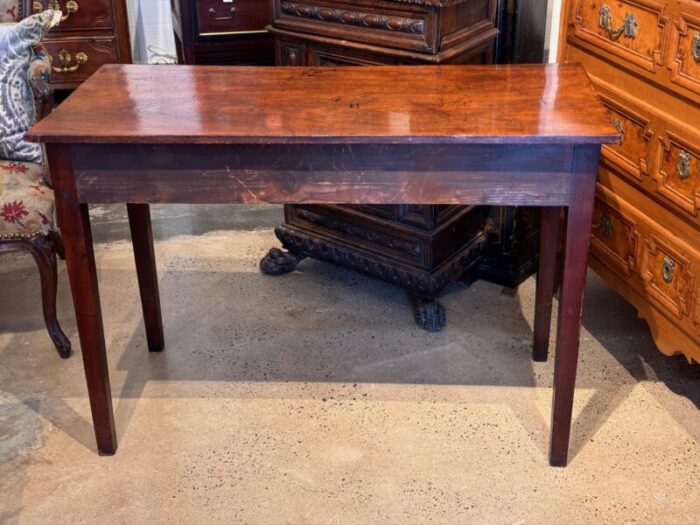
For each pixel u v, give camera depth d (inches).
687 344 80.7
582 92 76.2
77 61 138.4
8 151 94.5
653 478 77.7
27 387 91.3
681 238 78.7
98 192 71.3
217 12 143.5
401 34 91.3
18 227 89.0
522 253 107.3
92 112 72.7
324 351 96.2
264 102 75.1
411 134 66.8
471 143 67.1
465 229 102.9
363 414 86.4
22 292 108.6
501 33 98.4
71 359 95.8
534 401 87.9
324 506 75.0
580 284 72.4
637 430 83.6
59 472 79.4
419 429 84.2
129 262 115.0
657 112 78.9
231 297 106.7
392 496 76.0
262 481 78.0
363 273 105.0
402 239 99.7
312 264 114.7
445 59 89.2
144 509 75.1
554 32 102.1
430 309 99.5
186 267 113.6
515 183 69.4
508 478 78.0
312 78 81.7
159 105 74.6
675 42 74.9
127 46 140.1
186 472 79.2
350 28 95.1
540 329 92.0
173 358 95.2
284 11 101.1
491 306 104.7
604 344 96.7
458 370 92.8
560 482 77.4
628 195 85.8
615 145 86.4
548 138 65.8
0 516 74.5
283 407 87.5
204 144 69.3
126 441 83.1
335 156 69.4
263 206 130.8
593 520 73.2
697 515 73.5
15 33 92.7
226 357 95.3
